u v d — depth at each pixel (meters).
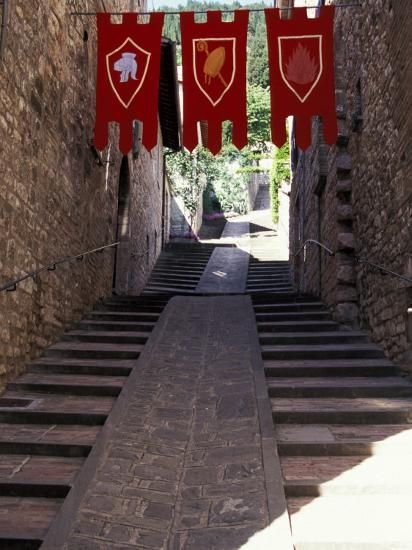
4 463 4.32
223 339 7.57
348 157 8.51
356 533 3.36
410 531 3.37
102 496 3.80
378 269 6.87
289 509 3.68
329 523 3.49
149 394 5.64
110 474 4.09
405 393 5.58
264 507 3.64
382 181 6.59
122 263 12.70
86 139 8.94
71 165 8.04
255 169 32.09
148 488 3.94
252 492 3.83
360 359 6.66
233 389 5.73
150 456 4.41
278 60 6.85
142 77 7.03
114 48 7.11
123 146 6.90
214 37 6.92
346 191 8.41
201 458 4.38
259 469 4.12
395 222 6.09
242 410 5.20
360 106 7.80
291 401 5.48
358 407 5.18
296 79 6.80
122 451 4.45
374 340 7.19
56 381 5.96
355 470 4.11
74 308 8.39
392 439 4.57
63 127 7.57
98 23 7.18
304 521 3.52
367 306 7.54
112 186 11.30
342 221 8.39
